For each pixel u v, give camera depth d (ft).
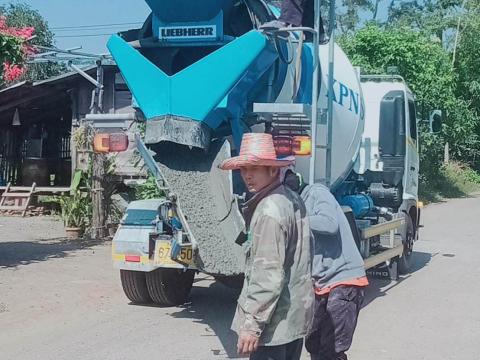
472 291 33.42
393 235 34.60
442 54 93.15
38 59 57.93
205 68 22.13
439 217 70.49
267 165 13.52
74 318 25.80
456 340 24.49
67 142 73.61
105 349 22.11
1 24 35.86
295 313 13.34
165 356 21.57
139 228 25.80
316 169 25.88
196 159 23.11
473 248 48.88
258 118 23.04
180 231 22.82
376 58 84.28
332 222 16.87
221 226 22.40
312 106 23.38
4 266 35.17
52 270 34.42
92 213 45.96
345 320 17.04
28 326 24.45
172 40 23.24
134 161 46.09
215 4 22.43
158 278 27.20
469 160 122.52
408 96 39.17
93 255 39.22
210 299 29.96
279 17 23.68
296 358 14.25
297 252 13.48
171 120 22.35
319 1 23.27
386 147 36.32
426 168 92.99
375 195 36.76
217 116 22.43
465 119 108.88
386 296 32.07
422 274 38.32
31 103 65.98
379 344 23.79
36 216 60.70
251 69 22.22
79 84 62.75
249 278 13.29
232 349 22.43
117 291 30.48
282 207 13.15
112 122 24.44
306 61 25.38
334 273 17.07
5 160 69.92
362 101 33.09
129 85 23.21
